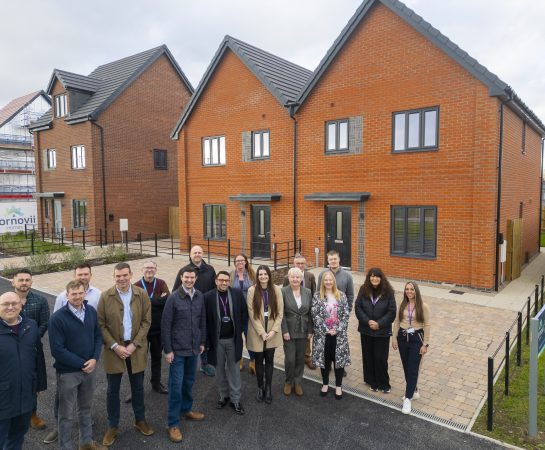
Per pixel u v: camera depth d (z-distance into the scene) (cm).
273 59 1748
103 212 2128
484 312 920
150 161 2336
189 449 466
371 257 1309
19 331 412
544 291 1086
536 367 469
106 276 1341
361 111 1302
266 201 1557
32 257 1479
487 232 1093
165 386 607
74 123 2138
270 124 1538
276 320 550
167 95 2409
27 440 486
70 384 440
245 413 537
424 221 1207
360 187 1318
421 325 540
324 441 476
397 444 469
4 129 4050
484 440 473
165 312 489
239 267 637
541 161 1780
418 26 1163
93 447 462
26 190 4128
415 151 1202
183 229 1866
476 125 1095
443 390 586
